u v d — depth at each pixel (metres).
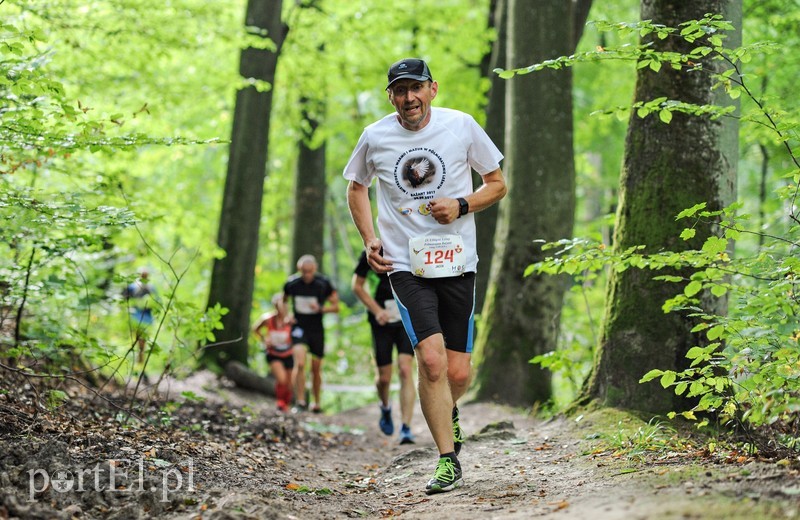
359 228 5.63
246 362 15.93
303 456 8.22
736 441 5.89
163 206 14.34
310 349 13.43
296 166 21.83
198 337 7.84
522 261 11.72
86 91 10.66
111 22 11.38
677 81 6.95
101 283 10.18
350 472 7.30
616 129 21.55
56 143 6.41
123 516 4.31
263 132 16.44
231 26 14.09
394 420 12.52
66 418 6.44
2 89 6.75
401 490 5.93
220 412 9.74
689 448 5.71
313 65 19.61
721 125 6.93
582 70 20.62
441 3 20.66
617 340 7.17
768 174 15.98
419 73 5.20
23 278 7.50
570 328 13.01
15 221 6.45
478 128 5.54
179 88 14.48
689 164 6.95
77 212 6.48
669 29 5.71
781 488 3.88
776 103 6.00
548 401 10.82
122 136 6.57
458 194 5.43
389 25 19.48
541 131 11.81
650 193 7.07
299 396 13.50
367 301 9.39
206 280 22.64
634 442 6.04
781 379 4.84
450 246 5.33
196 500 4.64
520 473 5.73
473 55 19.73
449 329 5.55
